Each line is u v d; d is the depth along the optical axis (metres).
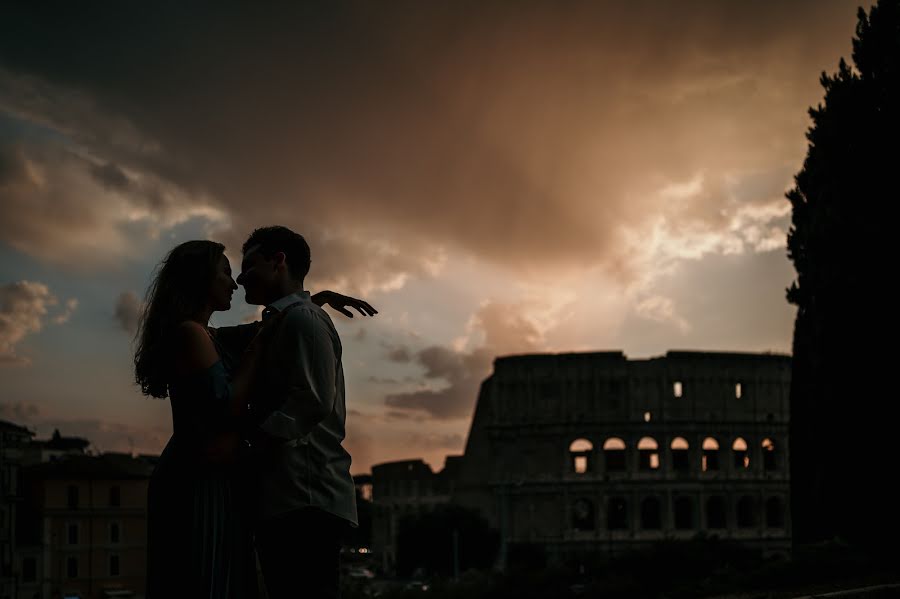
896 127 36.72
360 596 69.62
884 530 34.12
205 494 8.02
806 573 29.89
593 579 67.12
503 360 158.12
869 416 35.50
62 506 110.94
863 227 36.94
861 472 35.50
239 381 8.15
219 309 8.60
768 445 159.88
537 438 155.12
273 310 8.59
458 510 150.00
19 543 109.00
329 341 8.25
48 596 107.81
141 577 114.31
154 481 8.18
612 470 158.25
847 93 38.81
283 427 7.80
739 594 29.39
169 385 8.19
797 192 44.50
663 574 65.00
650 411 154.50
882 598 21.81
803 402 42.47
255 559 8.33
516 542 147.62
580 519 158.38
